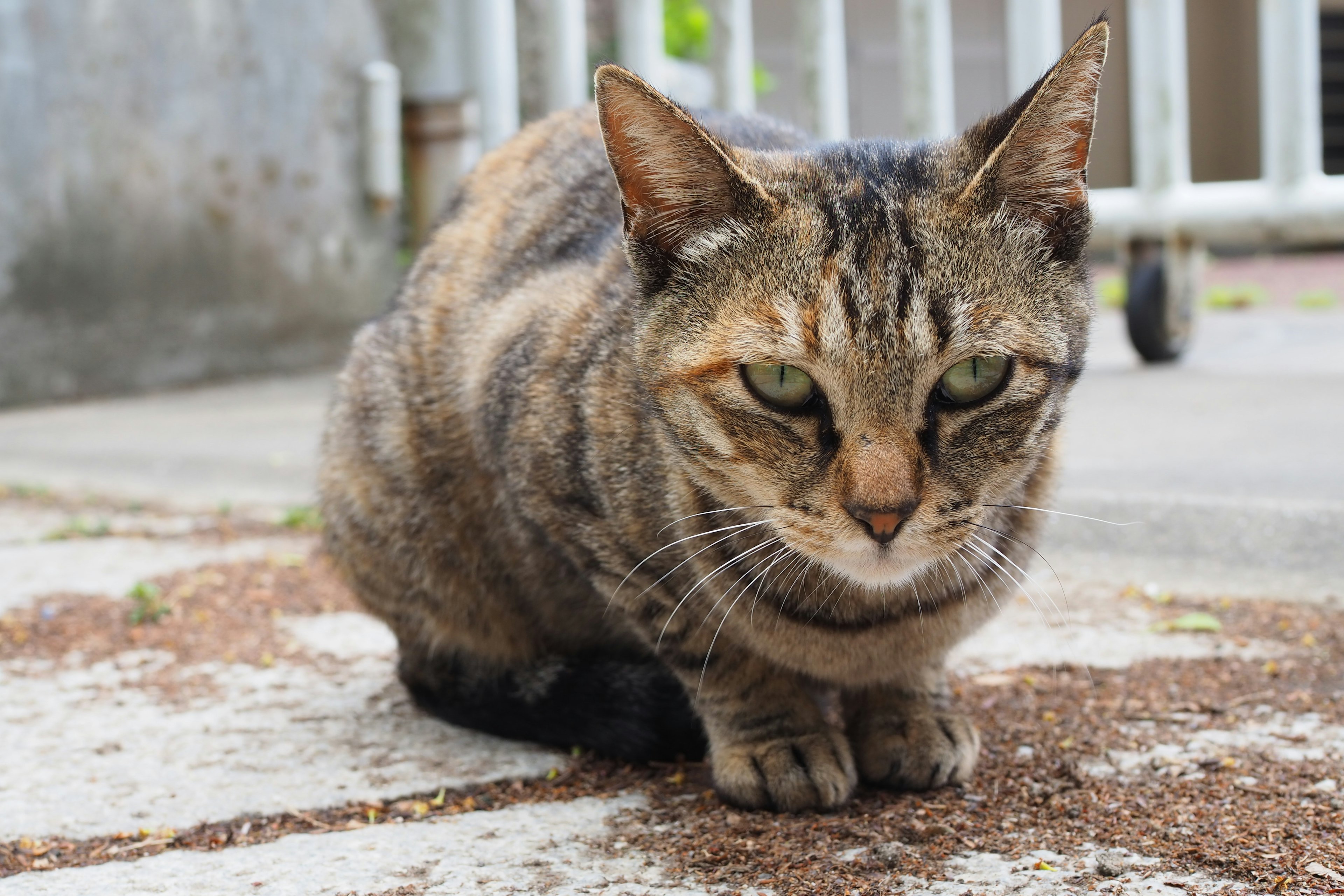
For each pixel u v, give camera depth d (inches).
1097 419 45.3
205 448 51.6
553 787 25.7
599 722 26.8
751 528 25.2
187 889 22.9
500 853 23.5
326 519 30.2
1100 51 24.6
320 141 72.2
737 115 30.6
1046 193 25.0
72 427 58.4
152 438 54.7
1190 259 55.2
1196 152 114.5
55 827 24.5
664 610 25.8
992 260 24.5
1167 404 47.0
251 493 45.6
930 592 25.5
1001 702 27.5
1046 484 26.3
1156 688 27.5
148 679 29.6
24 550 38.0
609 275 27.0
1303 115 48.1
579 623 28.6
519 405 26.7
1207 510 33.5
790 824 24.2
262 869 23.3
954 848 23.2
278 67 70.1
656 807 24.9
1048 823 23.7
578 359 26.3
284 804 25.1
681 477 25.3
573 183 29.5
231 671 30.1
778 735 25.5
